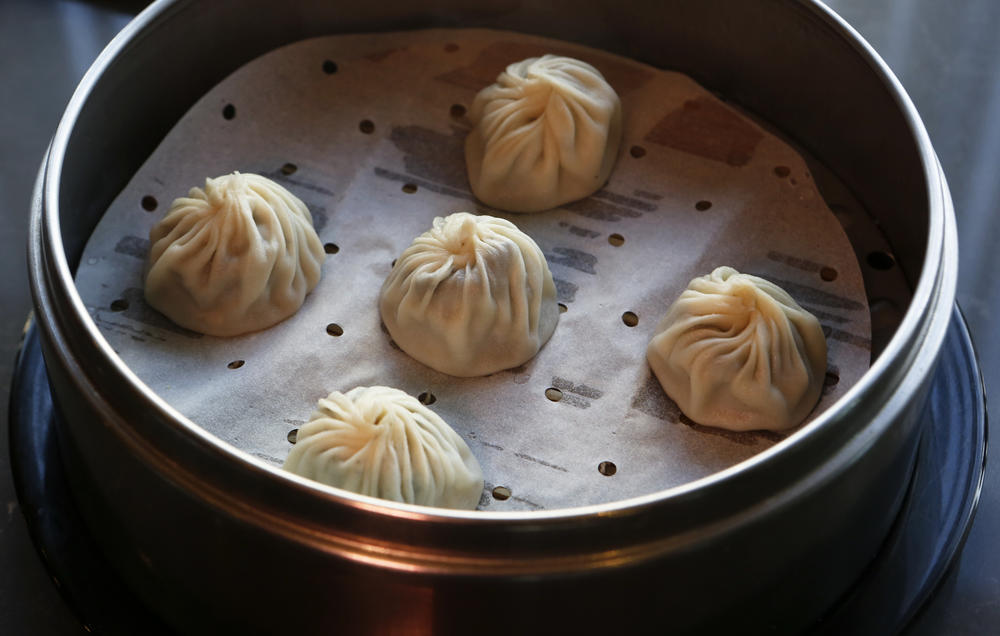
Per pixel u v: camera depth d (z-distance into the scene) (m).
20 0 0.60
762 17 0.51
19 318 0.51
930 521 0.45
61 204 0.48
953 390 0.48
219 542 0.39
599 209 0.52
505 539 0.38
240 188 0.48
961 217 0.53
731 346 0.46
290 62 0.54
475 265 0.47
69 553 0.44
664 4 0.53
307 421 0.46
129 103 0.50
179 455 0.39
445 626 0.39
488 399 0.47
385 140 0.53
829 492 0.40
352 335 0.48
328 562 0.38
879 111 0.49
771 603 0.41
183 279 0.48
